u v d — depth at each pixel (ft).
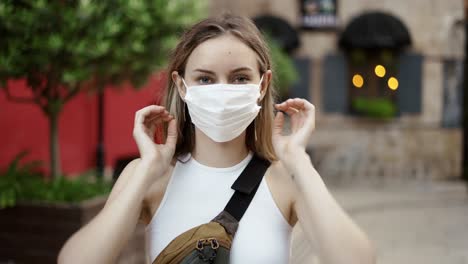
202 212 5.03
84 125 24.40
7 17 11.25
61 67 12.66
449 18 38.55
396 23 37.04
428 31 38.68
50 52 11.78
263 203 5.06
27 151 14.85
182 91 5.41
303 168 5.01
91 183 14.55
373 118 38.73
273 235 4.96
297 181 5.01
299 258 9.80
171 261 4.76
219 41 5.09
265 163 5.39
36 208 12.43
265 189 5.14
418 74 38.42
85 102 24.36
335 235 4.64
